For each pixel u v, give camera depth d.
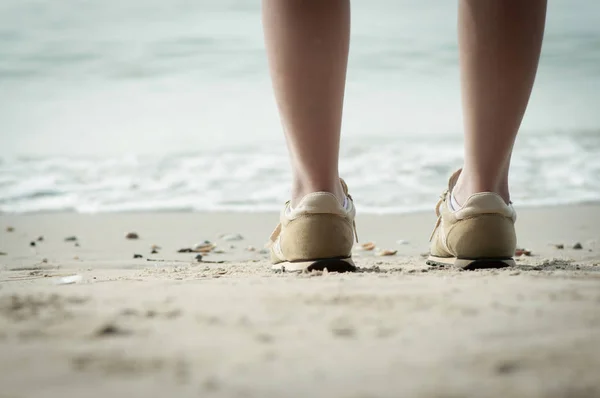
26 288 2.02
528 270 2.39
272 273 2.40
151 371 1.16
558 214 5.15
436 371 1.15
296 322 1.47
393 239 4.29
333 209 2.39
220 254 3.75
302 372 1.15
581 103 10.84
